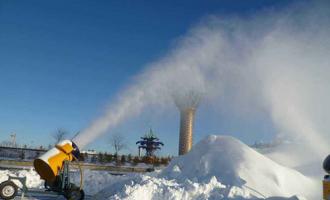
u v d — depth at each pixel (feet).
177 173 37.24
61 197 35.14
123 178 46.11
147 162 118.01
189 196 30.01
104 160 115.96
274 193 32.01
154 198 30.14
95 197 35.63
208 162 36.83
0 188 31.86
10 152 112.16
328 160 28.30
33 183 45.11
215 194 30.12
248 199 29.63
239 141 39.06
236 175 33.27
